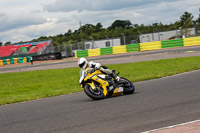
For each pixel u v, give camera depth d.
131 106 10.34
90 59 53.88
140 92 13.91
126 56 49.81
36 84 25.39
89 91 12.64
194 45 54.81
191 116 7.97
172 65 28.17
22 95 18.58
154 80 19.14
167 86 15.10
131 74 24.80
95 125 8.13
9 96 19.14
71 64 47.88
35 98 16.58
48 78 29.55
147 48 59.72
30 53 87.31
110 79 13.16
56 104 13.29
